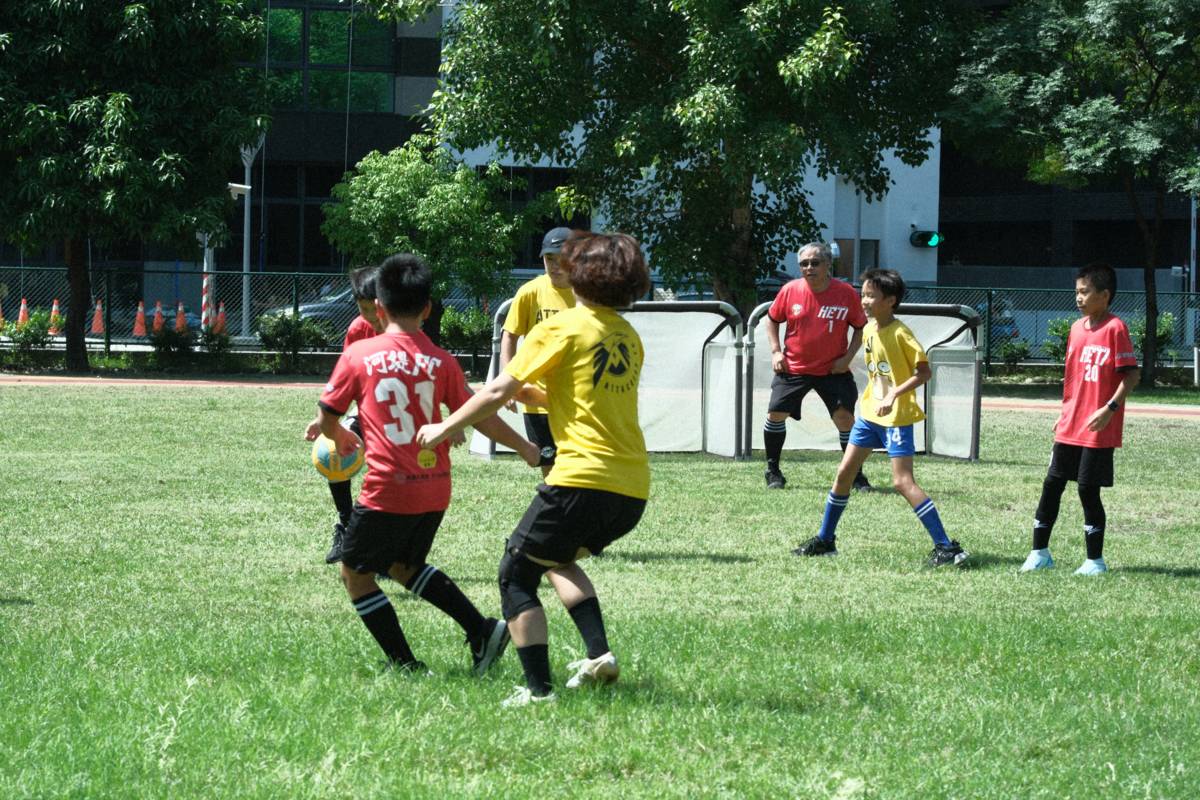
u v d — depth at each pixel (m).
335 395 13.48
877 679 14.34
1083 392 21.55
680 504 28.53
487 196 72.44
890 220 107.94
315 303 73.94
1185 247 122.62
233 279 73.38
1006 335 78.75
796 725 12.40
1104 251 126.69
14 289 74.12
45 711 12.21
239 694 12.86
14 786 10.08
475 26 64.56
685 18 61.50
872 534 25.25
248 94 68.69
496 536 24.03
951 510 28.53
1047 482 22.05
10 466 32.00
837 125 62.56
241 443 37.78
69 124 65.88
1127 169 68.00
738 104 58.75
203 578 20.03
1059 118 66.94
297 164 103.06
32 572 20.17
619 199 69.00
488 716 12.38
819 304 30.92
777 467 31.69
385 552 13.62
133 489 28.81
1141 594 20.05
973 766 11.36
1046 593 19.98
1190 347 77.06
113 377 65.94
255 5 71.06
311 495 28.50
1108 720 12.93
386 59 100.25
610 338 12.80
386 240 72.44
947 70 68.62
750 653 15.38
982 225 132.12
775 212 70.75
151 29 65.56
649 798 10.30
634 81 67.00
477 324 72.81
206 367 71.75
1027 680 14.48
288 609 18.00
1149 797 10.65
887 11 60.91
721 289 68.44
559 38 61.62
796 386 31.16
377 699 12.89
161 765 10.67
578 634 16.25
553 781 10.70
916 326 38.47
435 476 13.57
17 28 65.62
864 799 10.38
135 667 14.11
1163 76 68.44
